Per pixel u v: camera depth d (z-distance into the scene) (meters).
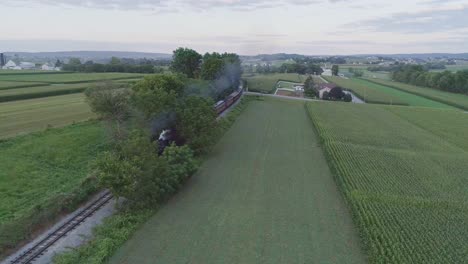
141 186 31.09
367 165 45.69
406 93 157.00
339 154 49.41
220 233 28.22
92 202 32.22
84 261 23.53
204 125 47.16
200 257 24.83
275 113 89.06
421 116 92.25
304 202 34.97
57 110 64.38
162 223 29.55
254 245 26.69
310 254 25.83
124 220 28.73
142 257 24.59
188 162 38.47
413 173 43.72
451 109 111.81
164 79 54.94
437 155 52.94
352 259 25.48
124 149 32.19
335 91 129.75
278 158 49.31
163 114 46.34
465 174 44.50
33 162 38.41
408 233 28.45
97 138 47.56
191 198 34.81
